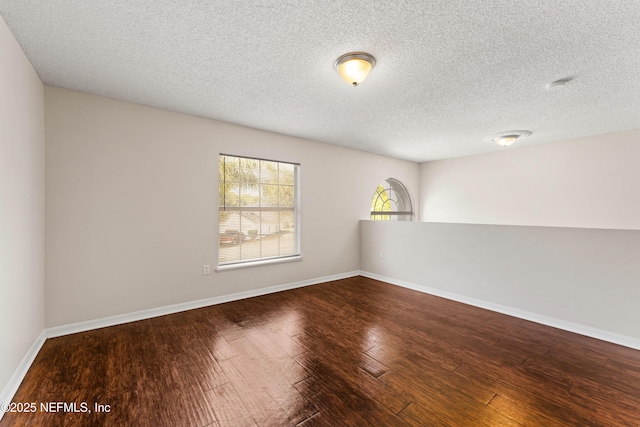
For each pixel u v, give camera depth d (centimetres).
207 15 162
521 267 300
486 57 205
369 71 209
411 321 289
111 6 154
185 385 181
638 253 234
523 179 476
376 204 586
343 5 153
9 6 152
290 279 410
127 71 225
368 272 483
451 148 490
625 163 380
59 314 250
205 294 334
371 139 432
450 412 158
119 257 280
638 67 217
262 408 161
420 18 163
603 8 153
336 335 255
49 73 226
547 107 300
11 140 175
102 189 271
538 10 156
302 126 367
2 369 161
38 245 227
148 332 260
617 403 165
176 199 313
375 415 155
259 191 389
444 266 370
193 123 325
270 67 220
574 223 423
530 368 203
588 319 258
